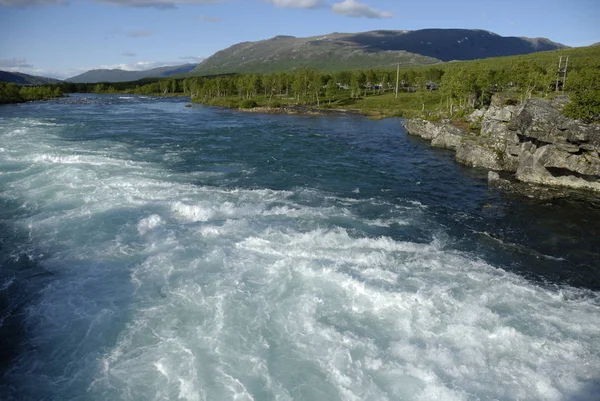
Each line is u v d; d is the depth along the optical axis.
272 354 16.11
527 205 36.06
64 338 17.14
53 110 113.81
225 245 25.05
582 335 17.66
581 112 36.84
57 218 28.95
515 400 14.15
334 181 42.94
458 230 30.25
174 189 36.72
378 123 99.00
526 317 18.89
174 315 18.39
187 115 111.25
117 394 14.34
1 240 25.77
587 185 40.16
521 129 42.41
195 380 14.79
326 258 23.91
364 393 14.32
